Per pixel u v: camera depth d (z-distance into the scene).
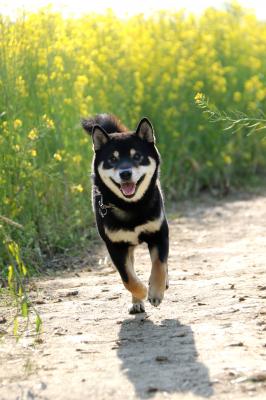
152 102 13.02
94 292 7.07
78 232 9.62
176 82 13.05
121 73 12.60
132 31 13.52
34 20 10.12
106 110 11.54
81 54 11.56
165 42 13.51
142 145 6.41
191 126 13.16
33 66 9.66
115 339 5.56
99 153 6.45
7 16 9.52
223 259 8.33
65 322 6.07
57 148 9.58
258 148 13.69
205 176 13.13
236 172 13.61
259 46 14.53
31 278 7.88
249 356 4.91
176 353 5.08
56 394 4.45
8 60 9.08
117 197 6.11
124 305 6.54
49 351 5.30
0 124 8.70
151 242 6.29
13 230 8.39
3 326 6.02
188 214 11.53
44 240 9.01
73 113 10.15
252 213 11.29
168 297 6.63
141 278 7.53
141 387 4.48
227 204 12.20
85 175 10.00
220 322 5.77
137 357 5.06
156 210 6.17
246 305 6.15
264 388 4.38
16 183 8.58
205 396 4.30
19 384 4.65
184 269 7.90
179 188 12.83
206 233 10.08
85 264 8.62
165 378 4.60
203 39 13.91
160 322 5.94
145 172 6.23
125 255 6.24
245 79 13.97
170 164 12.66
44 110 9.64
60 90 10.01
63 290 7.22
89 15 12.79
